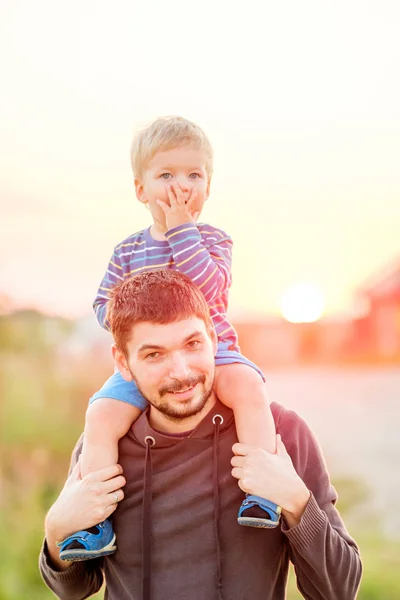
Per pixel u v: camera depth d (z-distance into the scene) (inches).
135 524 80.7
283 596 81.0
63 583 83.2
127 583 80.7
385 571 256.7
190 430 80.1
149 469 80.2
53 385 350.6
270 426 80.3
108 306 79.9
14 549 293.3
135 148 91.5
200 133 90.4
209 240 89.1
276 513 75.5
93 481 79.3
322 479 83.1
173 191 85.7
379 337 457.7
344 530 82.3
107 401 82.7
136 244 90.4
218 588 77.5
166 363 74.0
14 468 327.0
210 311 85.0
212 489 79.3
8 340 361.1
